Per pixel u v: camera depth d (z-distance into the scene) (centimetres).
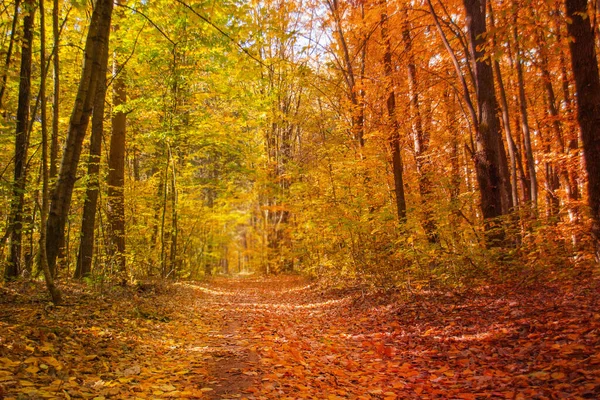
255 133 2452
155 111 1630
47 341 482
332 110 1795
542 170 1928
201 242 2780
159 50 1398
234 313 1047
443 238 1020
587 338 470
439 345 602
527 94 1664
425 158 1387
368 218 1171
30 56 968
